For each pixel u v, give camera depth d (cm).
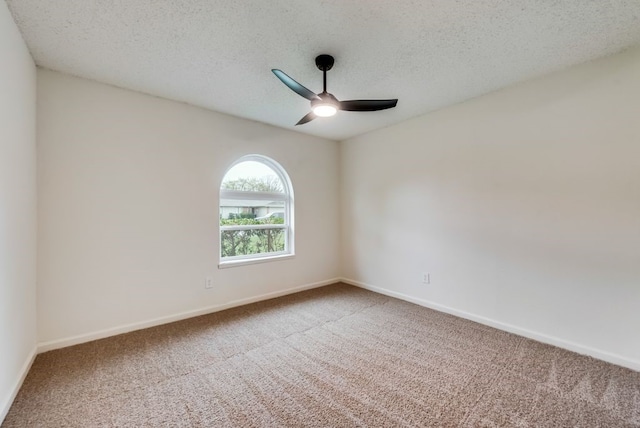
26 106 199
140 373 201
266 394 179
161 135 286
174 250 294
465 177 303
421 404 171
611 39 197
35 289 219
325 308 335
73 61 221
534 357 223
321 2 162
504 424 155
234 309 331
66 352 228
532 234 255
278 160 384
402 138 366
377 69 237
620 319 212
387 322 294
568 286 236
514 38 196
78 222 243
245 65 229
